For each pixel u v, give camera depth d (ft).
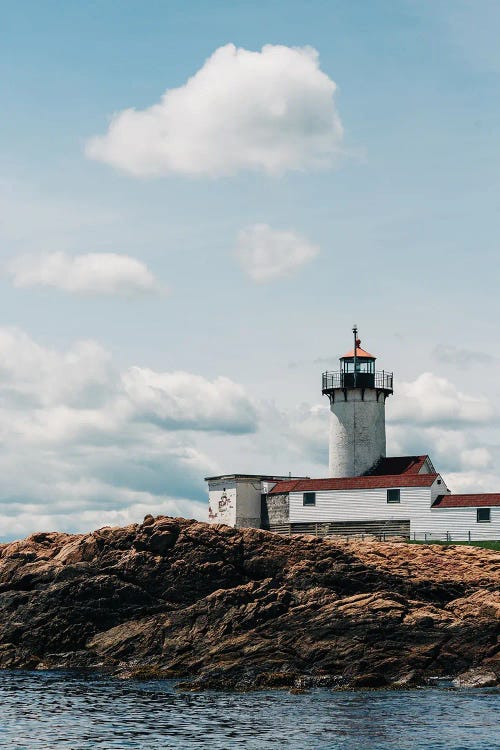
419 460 307.78
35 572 206.49
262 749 119.85
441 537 269.44
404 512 275.39
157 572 200.34
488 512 264.72
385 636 173.78
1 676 175.11
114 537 211.20
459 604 190.49
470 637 173.78
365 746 120.98
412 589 198.29
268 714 139.64
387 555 223.71
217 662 174.09
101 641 190.08
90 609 194.08
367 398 316.60
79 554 210.59
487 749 119.34
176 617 187.62
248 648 175.73
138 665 180.86
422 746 120.78
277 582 196.44
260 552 205.16
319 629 176.35
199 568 200.23
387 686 159.84
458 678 164.25
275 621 181.57
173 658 180.24
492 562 218.79
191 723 134.31
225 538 208.13
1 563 216.33
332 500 286.46
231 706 145.69
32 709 144.56
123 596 196.03
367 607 180.86
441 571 214.07
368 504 280.51
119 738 126.21
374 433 316.19
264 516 301.02
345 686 159.84
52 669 182.80
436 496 274.98
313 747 120.78
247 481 300.20
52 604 195.62
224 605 186.70
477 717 136.87
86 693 157.48
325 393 321.32
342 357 321.93
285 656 172.76
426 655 170.60
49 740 125.59
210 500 306.35
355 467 314.35
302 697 152.56
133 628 189.67
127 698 152.76
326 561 202.90
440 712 140.36
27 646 190.49
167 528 207.51
